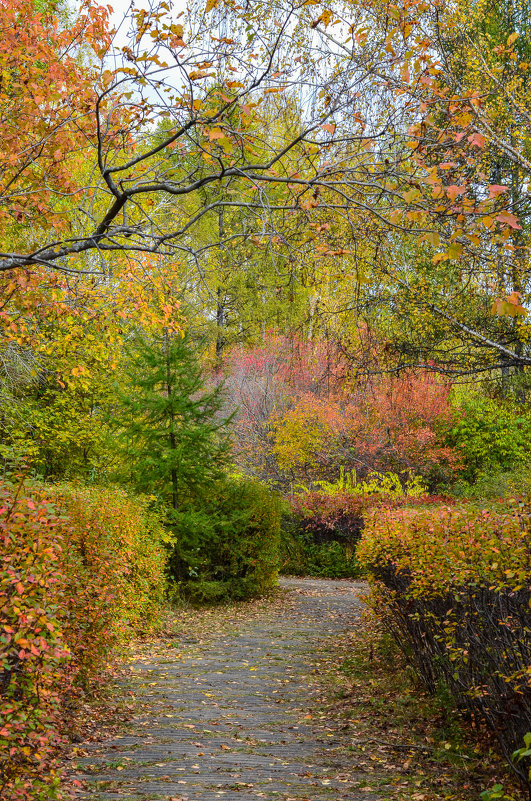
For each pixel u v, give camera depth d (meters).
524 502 5.08
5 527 3.69
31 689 3.91
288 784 4.89
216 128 4.32
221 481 15.30
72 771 5.05
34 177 7.86
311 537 22.12
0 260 5.25
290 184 4.48
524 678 4.50
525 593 4.54
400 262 7.73
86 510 7.67
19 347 11.44
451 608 5.82
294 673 8.53
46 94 6.96
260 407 25.23
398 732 6.04
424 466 21.78
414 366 8.94
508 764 4.88
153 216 8.25
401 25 4.63
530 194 5.59
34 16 7.24
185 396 14.41
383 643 9.65
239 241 5.05
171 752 5.57
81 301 8.78
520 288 8.36
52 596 4.29
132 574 10.46
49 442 16.52
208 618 13.12
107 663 7.93
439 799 4.57
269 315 24.55
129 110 5.45
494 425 21.12
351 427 22.03
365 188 4.84
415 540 6.42
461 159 4.71
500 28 13.12
